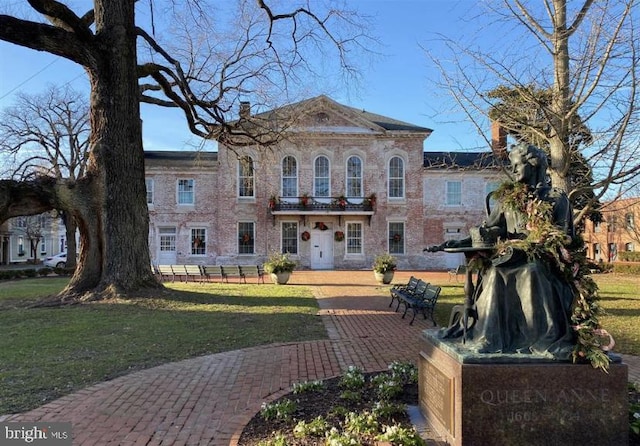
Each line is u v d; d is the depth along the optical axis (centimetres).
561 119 957
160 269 2291
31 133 3222
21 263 5225
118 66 1338
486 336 356
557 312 362
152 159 3372
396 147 3294
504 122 1121
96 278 1347
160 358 712
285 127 1923
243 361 692
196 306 1244
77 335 875
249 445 387
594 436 337
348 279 2359
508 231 414
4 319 1048
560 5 970
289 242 3238
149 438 418
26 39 1199
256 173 3234
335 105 3234
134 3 1430
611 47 870
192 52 1792
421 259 3275
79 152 3338
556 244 363
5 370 638
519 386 337
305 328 970
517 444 334
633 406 399
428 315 1147
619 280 2486
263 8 1672
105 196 1329
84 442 410
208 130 1866
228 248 3219
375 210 3253
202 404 505
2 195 1227
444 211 3403
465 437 334
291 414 444
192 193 3288
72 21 1256
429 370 414
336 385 539
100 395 535
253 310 1205
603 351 337
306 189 3231
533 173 410
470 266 392
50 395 536
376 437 361
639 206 3138
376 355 732
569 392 338
